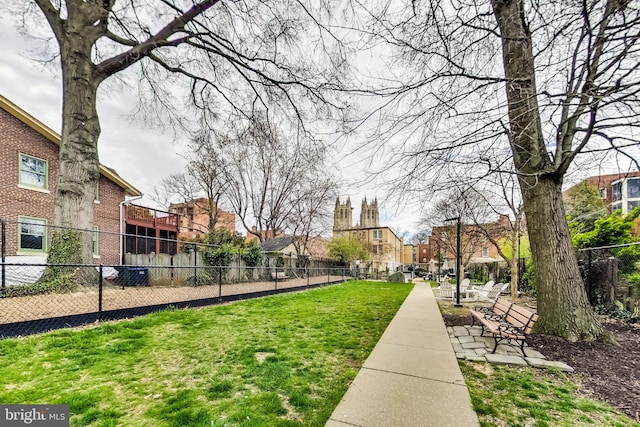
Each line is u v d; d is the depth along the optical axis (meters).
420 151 4.61
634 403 2.96
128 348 4.31
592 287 8.34
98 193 14.31
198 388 3.12
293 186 25.88
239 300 9.60
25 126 11.98
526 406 2.88
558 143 5.11
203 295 9.30
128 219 16.61
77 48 8.21
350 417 2.62
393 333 5.67
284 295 11.40
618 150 4.30
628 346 4.78
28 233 11.80
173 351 4.27
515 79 3.70
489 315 6.11
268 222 27.08
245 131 10.84
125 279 11.58
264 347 4.56
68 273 7.55
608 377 3.60
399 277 21.47
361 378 3.51
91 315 5.64
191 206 29.75
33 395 2.88
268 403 2.84
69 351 4.11
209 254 13.84
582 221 11.77
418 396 3.05
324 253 36.19
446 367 3.89
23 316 5.23
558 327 5.17
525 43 3.99
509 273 15.53
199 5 7.68
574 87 3.96
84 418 2.51
